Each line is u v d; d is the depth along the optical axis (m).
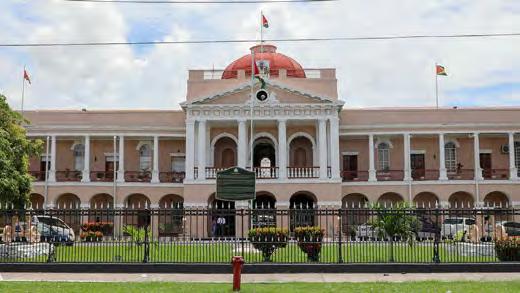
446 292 14.78
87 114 47.69
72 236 30.34
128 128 47.50
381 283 16.73
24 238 21.67
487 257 21.91
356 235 24.11
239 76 45.75
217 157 48.59
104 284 16.62
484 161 49.34
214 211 20.45
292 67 50.66
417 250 21.84
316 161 47.12
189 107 44.75
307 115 44.81
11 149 27.72
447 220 30.61
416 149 49.50
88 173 47.06
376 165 49.09
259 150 49.06
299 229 21.27
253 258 21.58
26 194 27.52
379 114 47.72
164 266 19.47
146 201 47.62
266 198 46.91
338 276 18.66
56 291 15.24
